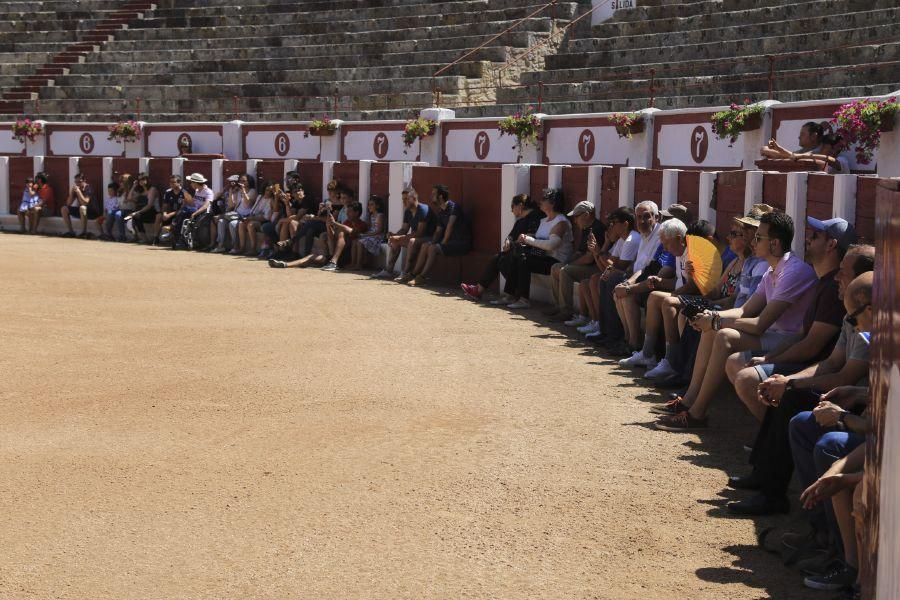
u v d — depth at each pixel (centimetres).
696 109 1258
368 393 729
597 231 1067
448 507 489
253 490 512
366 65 2466
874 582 262
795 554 423
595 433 627
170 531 455
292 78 2528
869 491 271
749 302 646
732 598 389
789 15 1753
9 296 1212
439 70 2259
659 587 398
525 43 2291
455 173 1432
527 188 1312
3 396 714
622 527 465
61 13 3006
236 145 2247
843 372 475
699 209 971
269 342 930
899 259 236
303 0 2806
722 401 716
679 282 827
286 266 1564
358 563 419
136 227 1991
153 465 553
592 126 1476
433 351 897
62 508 483
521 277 1171
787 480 484
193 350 888
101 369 806
